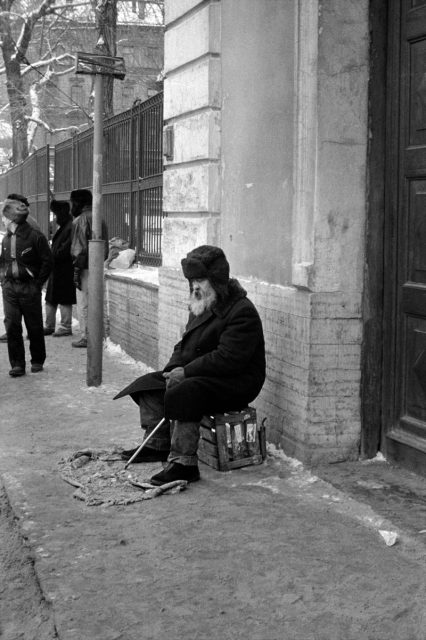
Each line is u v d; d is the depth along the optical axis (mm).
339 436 5254
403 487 4809
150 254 10375
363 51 5086
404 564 3770
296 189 5281
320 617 3283
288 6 5371
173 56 7355
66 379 8461
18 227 8516
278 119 5578
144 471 5246
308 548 3963
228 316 5086
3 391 7910
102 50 15281
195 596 3484
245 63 6086
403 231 5023
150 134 10281
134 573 3723
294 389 5344
